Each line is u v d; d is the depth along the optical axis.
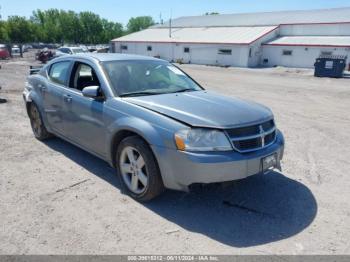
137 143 3.61
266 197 3.95
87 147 4.54
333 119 8.45
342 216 3.54
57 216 3.43
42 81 5.49
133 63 4.68
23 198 3.79
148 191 3.60
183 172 3.28
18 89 12.52
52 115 5.20
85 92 4.06
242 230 3.26
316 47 31.16
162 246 2.98
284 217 3.51
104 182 4.25
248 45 32.75
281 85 17.31
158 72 4.75
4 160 4.94
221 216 3.51
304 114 9.09
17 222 3.30
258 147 3.49
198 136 3.26
